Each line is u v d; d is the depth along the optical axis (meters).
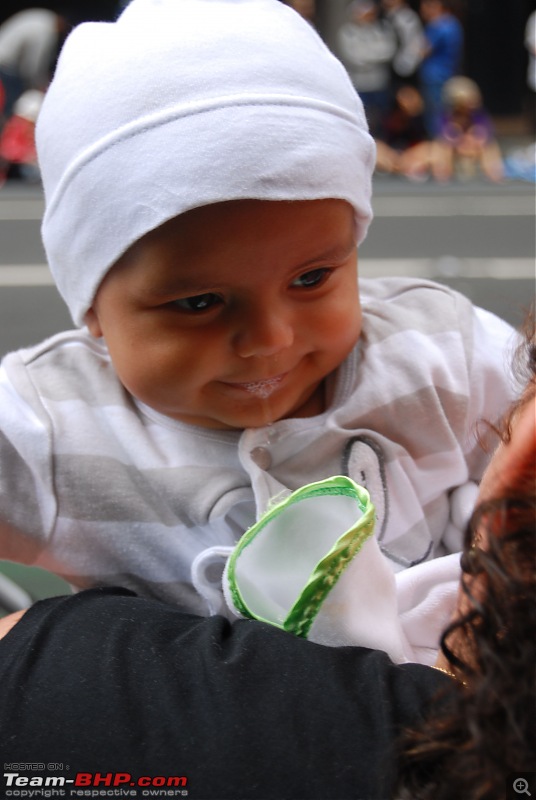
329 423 1.25
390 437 1.29
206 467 1.23
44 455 1.23
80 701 0.76
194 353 1.10
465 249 4.72
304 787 0.68
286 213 1.04
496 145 9.73
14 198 6.82
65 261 1.17
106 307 1.14
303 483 1.24
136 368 1.13
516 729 0.59
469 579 0.67
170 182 1.02
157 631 0.82
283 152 1.03
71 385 1.30
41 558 1.28
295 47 1.10
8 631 0.89
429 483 1.31
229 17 1.10
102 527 1.24
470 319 1.39
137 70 1.06
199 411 1.18
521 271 4.18
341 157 1.08
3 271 4.58
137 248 1.06
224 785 0.69
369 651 0.78
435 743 0.64
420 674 0.74
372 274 4.27
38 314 3.88
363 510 0.88
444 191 7.14
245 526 1.23
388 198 6.71
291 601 0.91
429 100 8.84
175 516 1.23
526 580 0.61
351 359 1.29
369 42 8.78
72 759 0.73
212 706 0.73
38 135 1.18
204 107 1.03
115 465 1.24
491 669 0.61
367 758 0.68
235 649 0.77
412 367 1.29
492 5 13.12
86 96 1.08
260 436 1.22
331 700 0.72
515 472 0.65
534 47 11.48
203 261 1.04
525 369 0.89
